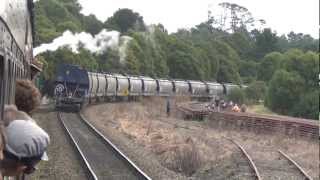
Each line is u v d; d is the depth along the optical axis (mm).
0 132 3791
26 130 4133
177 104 66000
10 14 6984
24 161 4160
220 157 25141
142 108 57469
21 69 10562
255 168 20781
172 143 28094
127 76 65125
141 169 18344
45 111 41625
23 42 11117
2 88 6145
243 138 35750
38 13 69188
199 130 39500
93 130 29359
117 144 25125
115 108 51219
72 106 44875
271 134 39656
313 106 58781
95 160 20078
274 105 64062
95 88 52156
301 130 38844
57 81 47156
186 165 21172
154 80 71000
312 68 62531
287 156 25516
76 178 16406
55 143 23672
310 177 19719
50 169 17344
